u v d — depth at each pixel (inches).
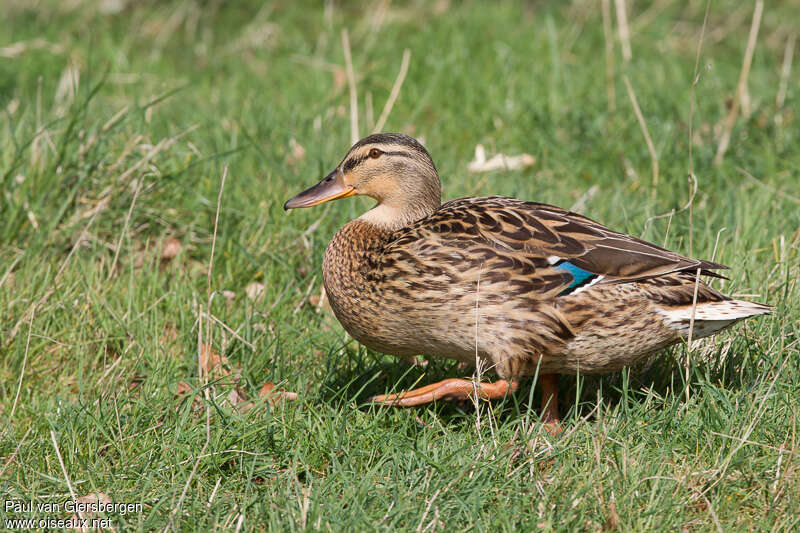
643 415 316.2
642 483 285.4
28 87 651.5
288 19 800.9
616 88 610.2
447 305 314.5
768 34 781.3
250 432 307.3
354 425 322.0
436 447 305.0
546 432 308.3
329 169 493.0
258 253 430.3
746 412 306.0
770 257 402.6
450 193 479.2
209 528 271.3
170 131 530.9
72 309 386.6
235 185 474.6
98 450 312.0
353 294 333.7
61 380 361.4
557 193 486.6
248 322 382.0
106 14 815.1
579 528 267.1
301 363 366.6
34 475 300.4
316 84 647.1
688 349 313.1
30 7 808.3
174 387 346.9
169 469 301.4
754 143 531.2
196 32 794.8
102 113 536.4
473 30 720.3
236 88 658.2
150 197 450.3
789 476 282.8
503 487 283.9
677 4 823.7
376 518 272.1
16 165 440.8
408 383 361.7
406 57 532.7
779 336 339.6
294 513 270.4
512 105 585.0
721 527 265.1
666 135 522.3
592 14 791.1
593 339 311.6
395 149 354.0
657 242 421.1
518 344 313.9
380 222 354.6
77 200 441.1
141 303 397.1
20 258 411.2
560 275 309.1
